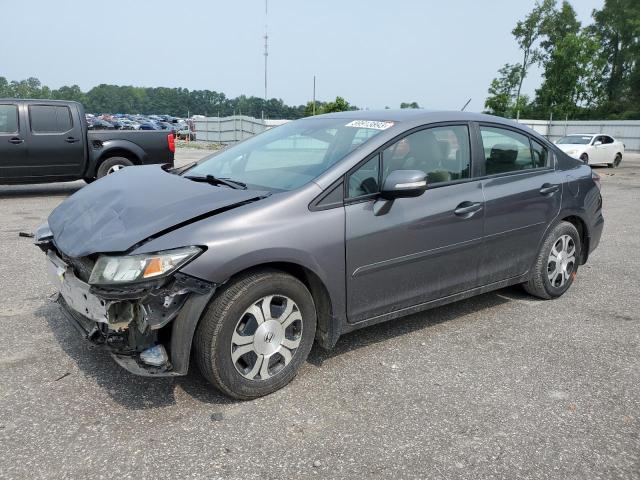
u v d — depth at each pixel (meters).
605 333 4.19
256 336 3.01
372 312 3.53
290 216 3.08
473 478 2.46
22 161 9.59
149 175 3.78
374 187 3.44
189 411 2.95
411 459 2.58
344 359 3.62
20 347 3.66
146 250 2.70
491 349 3.85
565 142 23.11
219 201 3.05
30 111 9.62
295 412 2.96
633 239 7.74
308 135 3.93
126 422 2.83
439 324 4.29
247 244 2.87
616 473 2.53
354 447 2.67
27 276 5.18
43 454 2.55
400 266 3.57
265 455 2.59
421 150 3.73
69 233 3.12
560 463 2.59
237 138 35.38
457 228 3.84
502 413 3.01
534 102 60.97
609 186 15.28
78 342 3.75
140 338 2.78
